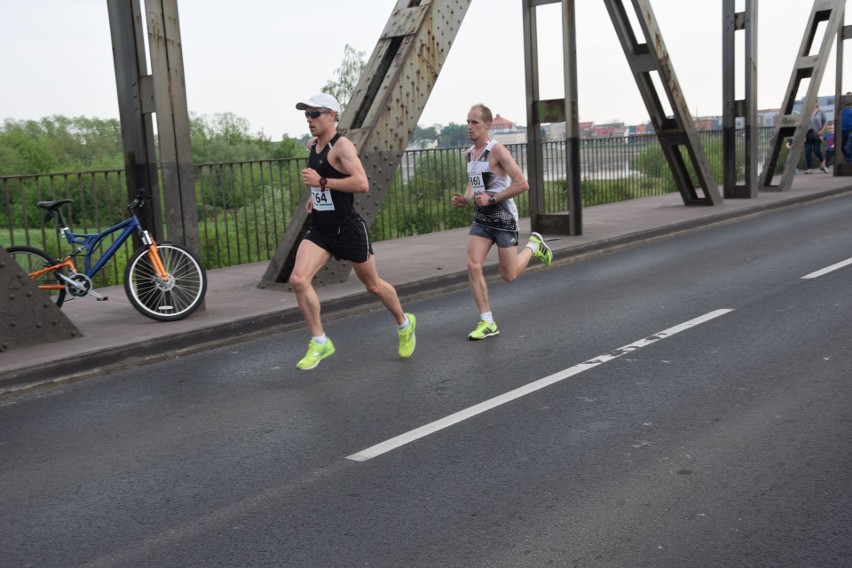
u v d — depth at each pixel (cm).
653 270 1012
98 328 731
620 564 327
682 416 494
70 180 1345
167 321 752
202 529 375
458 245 1216
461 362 638
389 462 444
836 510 364
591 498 387
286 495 408
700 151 1537
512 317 790
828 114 3484
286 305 802
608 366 607
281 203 1192
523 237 1245
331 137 603
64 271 809
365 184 594
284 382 607
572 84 1216
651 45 1418
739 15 1644
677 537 346
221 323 734
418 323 786
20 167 1808
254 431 503
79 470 454
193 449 477
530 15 1255
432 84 988
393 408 535
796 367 581
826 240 1153
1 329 650
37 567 348
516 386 569
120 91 817
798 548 333
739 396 526
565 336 704
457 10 1011
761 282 890
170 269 774
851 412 487
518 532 357
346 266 931
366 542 355
